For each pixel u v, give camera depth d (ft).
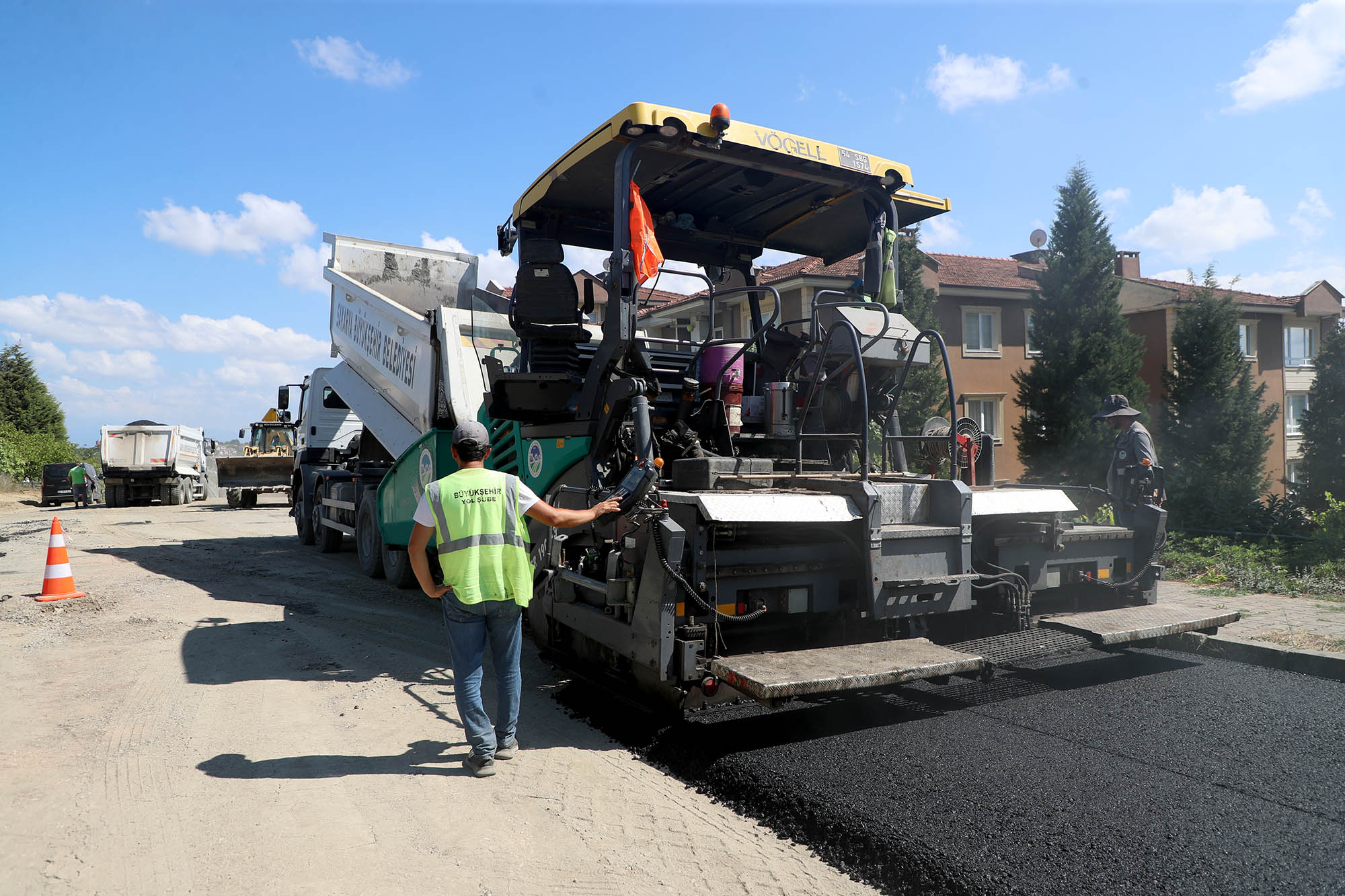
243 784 12.55
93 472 98.32
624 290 16.35
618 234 16.43
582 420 17.60
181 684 18.06
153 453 86.94
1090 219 65.10
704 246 22.71
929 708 15.72
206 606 27.30
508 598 13.24
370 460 34.42
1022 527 18.02
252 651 20.94
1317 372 58.80
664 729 14.44
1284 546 32.55
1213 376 63.98
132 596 29.09
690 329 28.14
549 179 19.10
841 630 16.62
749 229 22.53
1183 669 18.53
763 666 13.17
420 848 10.50
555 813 11.61
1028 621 16.79
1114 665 18.99
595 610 16.06
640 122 15.48
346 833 10.89
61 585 28.43
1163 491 21.74
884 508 15.39
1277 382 92.84
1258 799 11.46
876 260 18.89
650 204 20.66
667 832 11.03
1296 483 47.85
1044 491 17.94
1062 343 63.98
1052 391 64.13
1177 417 65.16
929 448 19.98
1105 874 9.37
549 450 19.06
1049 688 17.03
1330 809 11.12
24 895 9.34
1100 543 19.21
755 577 14.56
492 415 19.48
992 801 11.36
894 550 14.89
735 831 11.09
